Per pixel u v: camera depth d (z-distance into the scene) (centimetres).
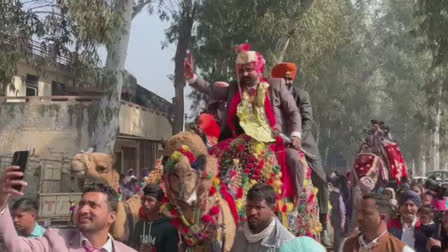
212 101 744
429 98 3253
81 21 1662
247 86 706
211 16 3081
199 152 568
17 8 1653
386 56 5244
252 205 507
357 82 5306
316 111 4638
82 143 2558
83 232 430
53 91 3139
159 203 616
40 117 2583
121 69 2111
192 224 563
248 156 670
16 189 399
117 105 2123
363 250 534
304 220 722
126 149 3153
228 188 638
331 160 6156
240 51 711
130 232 657
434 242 745
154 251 613
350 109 5369
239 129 707
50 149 2570
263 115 694
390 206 536
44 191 1680
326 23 3069
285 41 2700
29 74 2966
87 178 660
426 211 793
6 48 1652
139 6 2367
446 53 2520
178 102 3150
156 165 711
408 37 4978
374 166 1295
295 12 2728
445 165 6625
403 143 5738
